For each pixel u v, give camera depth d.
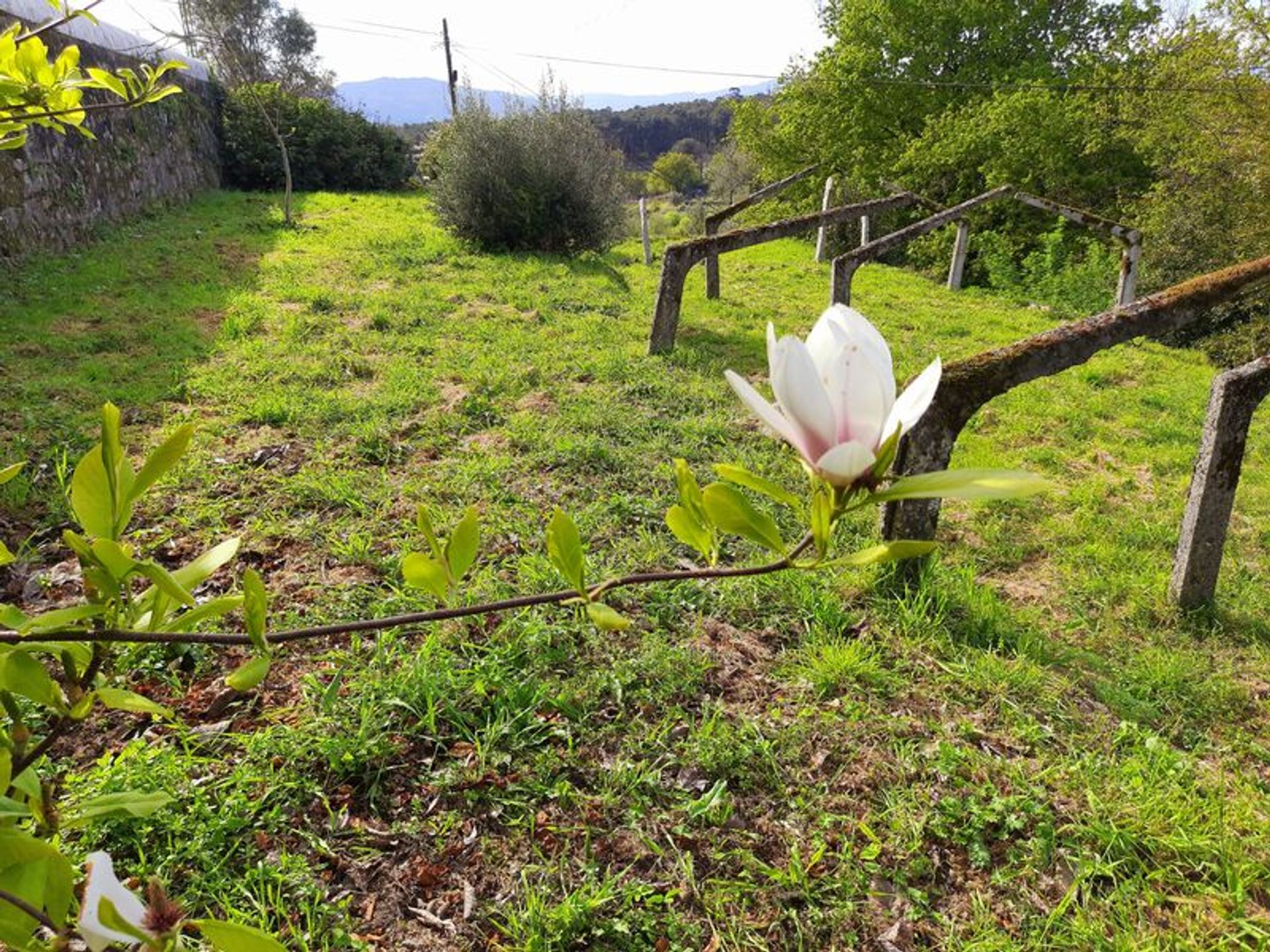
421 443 4.68
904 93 21.44
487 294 8.90
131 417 4.75
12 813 0.80
